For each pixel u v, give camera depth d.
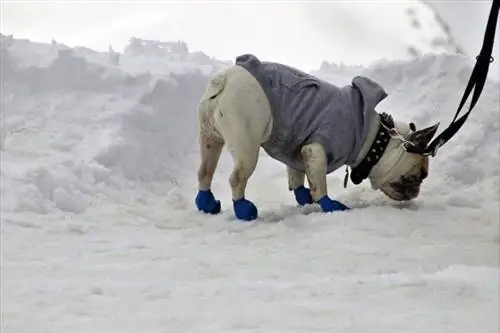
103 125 10.65
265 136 8.62
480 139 10.81
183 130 11.59
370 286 5.71
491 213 8.59
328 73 13.78
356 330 4.77
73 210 8.55
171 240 7.48
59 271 6.24
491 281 5.76
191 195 10.00
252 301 5.40
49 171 9.09
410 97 12.20
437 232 7.81
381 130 8.91
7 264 6.43
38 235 7.46
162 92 11.52
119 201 9.26
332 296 5.51
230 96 8.38
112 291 5.63
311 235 7.62
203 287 5.77
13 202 8.26
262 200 9.95
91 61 11.69
